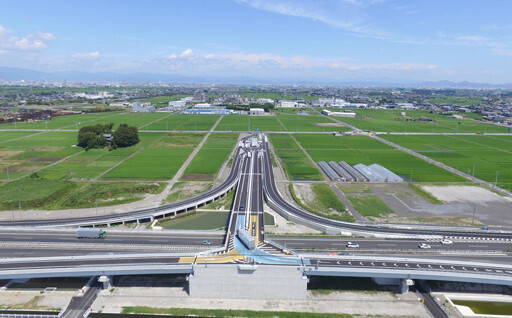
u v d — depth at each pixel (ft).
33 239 386.73
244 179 616.80
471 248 382.01
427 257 354.13
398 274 313.94
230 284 311.68
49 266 315.99
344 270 312.50
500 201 541.75
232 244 359.05
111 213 479.41
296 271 308.81
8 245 370.73
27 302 303.27
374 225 438.40
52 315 284.00
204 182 620.90
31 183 593.42
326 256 334.03
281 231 431.02
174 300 310.04
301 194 566.36
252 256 331.57
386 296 321.11
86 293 314.55
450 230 427.74
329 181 639.35
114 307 298.35
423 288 333.83
